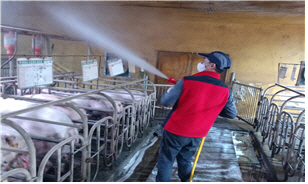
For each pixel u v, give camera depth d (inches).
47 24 224.5
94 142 114.5
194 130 67.2
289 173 97.2
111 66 114.7
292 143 94.3
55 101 62.1
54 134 70.1
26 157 62.0
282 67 164.2
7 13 218.1
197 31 206.5
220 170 100.2
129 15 204.4
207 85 64.8
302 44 194.4
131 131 112.7
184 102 66.4
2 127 64.7
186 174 75.9
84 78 90.8
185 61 211.2
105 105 109.9
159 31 211.2
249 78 207.2
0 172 57.1
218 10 150.2
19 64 60.6
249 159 115.3
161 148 72.5
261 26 198.1
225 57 66.7
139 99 127.8
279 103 200.7
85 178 72.5
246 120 185.0
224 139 139.4
